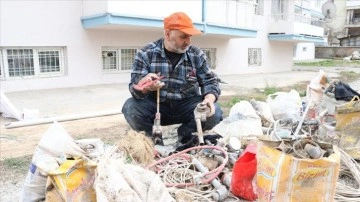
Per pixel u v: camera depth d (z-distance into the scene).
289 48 17.83
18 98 7.27
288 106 4.21
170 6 9.93
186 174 2.62
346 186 2.56
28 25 8.41
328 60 25.19
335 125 3.22
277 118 4.18
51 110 5.99
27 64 8.61
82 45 9.52
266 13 16.12
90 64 9.76
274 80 11.90
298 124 3.59
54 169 1.90
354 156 3.05
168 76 3.17
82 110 5.98
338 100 3.45
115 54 10.41
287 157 1.87
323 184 1.90
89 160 2.03
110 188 1.86
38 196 2.13
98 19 8.91
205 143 3.21
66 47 9.21
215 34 12.09
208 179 2.52
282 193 1.89
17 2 8.13
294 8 17.84
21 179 2.90
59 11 8.93
